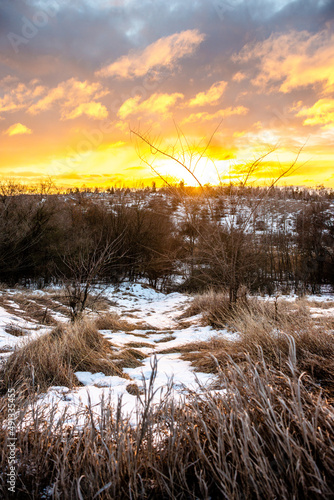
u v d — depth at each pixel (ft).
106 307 41.75
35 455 5.24
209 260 28.43
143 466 5.07
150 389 5.56
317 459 4.64
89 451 5.12
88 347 15.26
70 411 7.79
